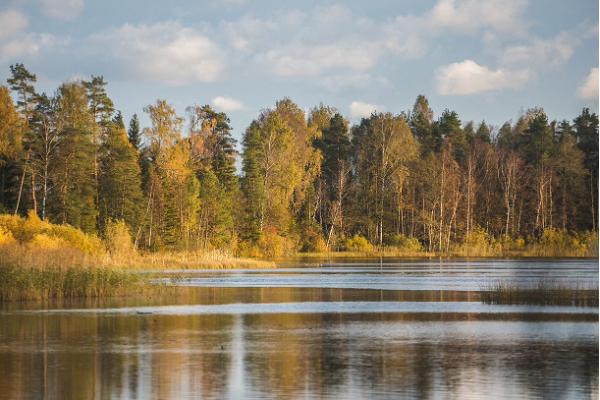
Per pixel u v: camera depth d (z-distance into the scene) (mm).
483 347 48875
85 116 151500
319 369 42688
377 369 42562
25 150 148500
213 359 45594
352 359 45375
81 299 77188
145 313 66562
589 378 40188
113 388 38625
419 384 39125
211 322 60812
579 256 171625
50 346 50062
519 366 43094
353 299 77938
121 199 154875
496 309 68062
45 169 143875
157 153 170250
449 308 69375
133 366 43688
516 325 58156
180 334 54906
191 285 95000
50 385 39250
